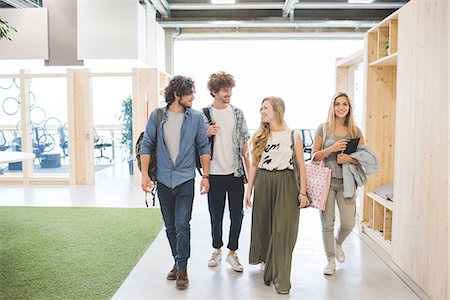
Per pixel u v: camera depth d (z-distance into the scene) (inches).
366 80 191.0
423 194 126.1
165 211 128.7
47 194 286.7
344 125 140.0
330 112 139.9
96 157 442.9
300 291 125.6
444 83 113.6
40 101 338.0
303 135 445.4
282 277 123.1
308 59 456.1
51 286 127.3
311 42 446.3
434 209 118.9
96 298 119.2
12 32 316.8
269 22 390.0
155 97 324.2
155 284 130.3
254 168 132.6
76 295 121.0
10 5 356.5
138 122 324.2
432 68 121.2
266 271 128.7
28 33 317.4
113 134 407.8
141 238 178.9
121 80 343.3
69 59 316.8
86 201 261.9
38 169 372.8
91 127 329.7
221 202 139.6
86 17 309.6
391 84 190.2
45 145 363.6
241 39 434.0
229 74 134.1
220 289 126.9
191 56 444.1
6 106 342.6
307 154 421.1
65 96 335.3
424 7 127.2
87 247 165.9
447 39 112.0
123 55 308.7
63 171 373.7
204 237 183.6
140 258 153.6
